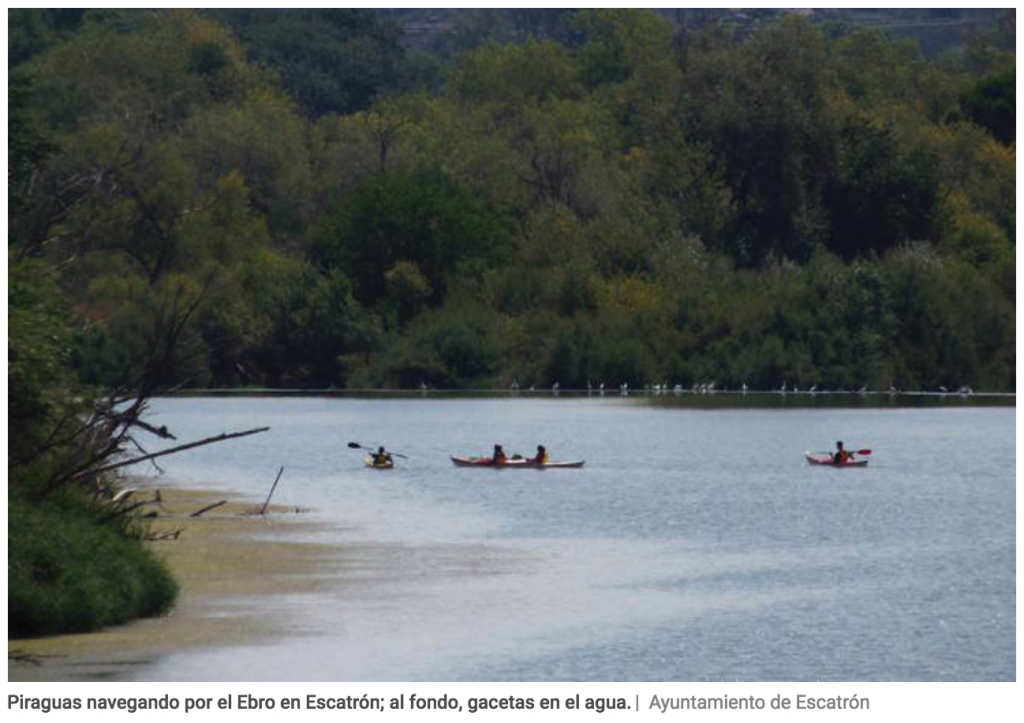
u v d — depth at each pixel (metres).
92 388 69.69
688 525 86.25
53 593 54.41
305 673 50.41
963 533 83.88
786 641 55.97
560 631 56.69
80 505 63.44
